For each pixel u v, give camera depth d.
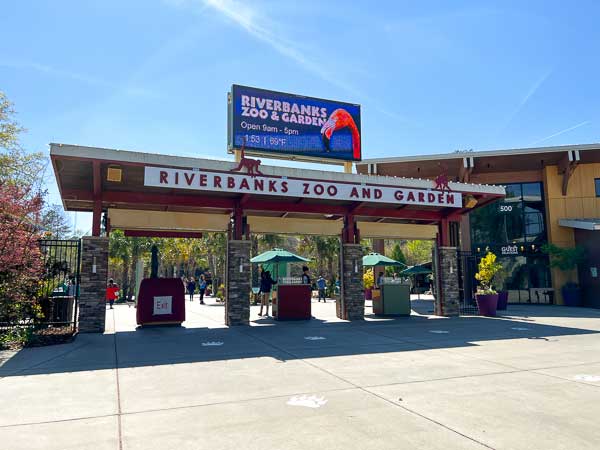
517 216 27.73
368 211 17.97
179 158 13.46
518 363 8.56
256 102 16.88
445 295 18.78
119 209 14.45
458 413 5.51
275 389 6.66
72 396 6.30
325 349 10.20
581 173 27.16
